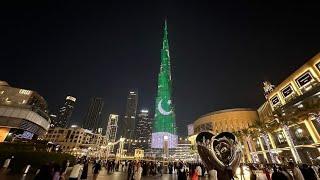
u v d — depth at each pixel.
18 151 24.88
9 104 72.50
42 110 83.62
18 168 23.09
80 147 152.12
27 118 71.44
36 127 79.00
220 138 19.52
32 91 78.06
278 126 64.75
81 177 21.66
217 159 18.39
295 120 57.81
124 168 52.06
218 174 18.47
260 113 105.88
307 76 62.44
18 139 67.25
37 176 9.94
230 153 18.72
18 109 70.06
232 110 116.50
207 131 20.89
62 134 160.88
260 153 84.12
